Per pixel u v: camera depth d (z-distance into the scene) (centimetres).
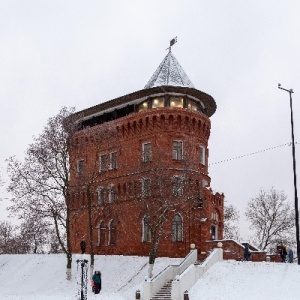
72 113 5378
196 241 5288
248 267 4103
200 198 5412
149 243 5391
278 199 9269
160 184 4931
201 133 5769
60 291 4738
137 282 4600
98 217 6028
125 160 5828
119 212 5775
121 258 5353
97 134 5688
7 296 4516
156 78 5956
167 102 5684
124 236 5669
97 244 5997
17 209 5200
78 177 6162
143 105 5891
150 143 5631
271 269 3975
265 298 3491
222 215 5816
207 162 5859
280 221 8500
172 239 5341
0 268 6303
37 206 5153
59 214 5181
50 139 5153
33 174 5156
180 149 5562
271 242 8506
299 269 3875
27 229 5344
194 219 5328
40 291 4922
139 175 5581
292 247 8381
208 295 3706
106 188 5981
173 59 6156
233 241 4881
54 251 7838
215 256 4356
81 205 6231
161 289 4069
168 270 4244
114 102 5994
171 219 5344
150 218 4984
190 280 3916
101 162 6138
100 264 5362
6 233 10000
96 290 4366
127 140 5866
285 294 3509
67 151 5259
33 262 6106
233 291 3716
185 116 5588
